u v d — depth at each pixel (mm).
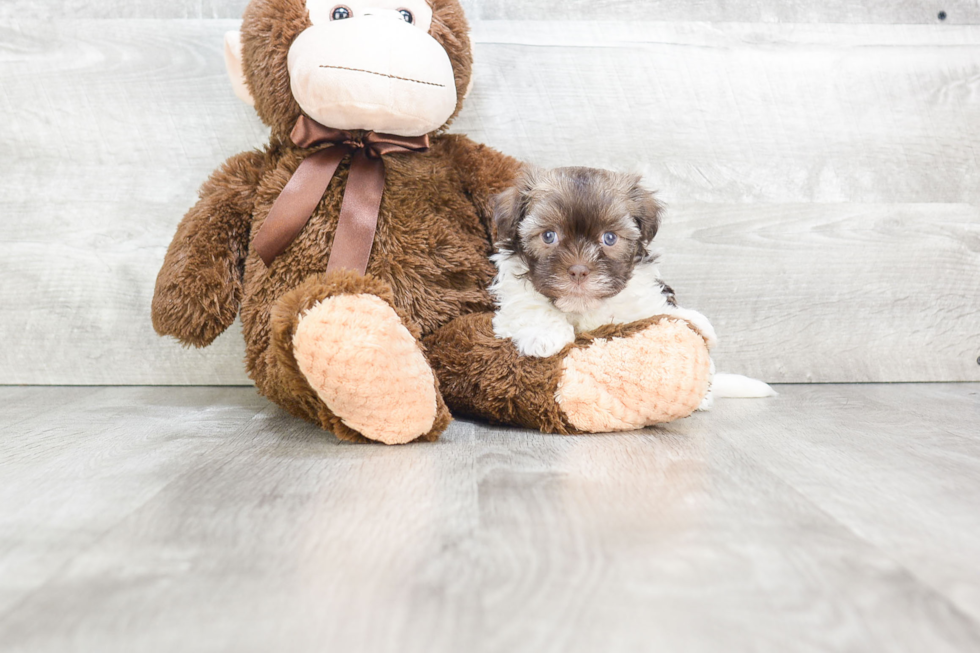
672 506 1168
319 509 1147
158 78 2369
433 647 747
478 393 1742
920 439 1643
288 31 1848
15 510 1140
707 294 2449
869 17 2451
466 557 962
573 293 1659
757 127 2434
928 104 2465
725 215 2439
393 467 1393
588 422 1668
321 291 1508
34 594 859
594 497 1211
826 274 2469
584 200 1703
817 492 1246
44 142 2369
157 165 2389
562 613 816
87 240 2391
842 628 791
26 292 2391
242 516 1113
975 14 2469
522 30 2379
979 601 853
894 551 994
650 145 2418
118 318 2412
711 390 1977
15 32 2340
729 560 958
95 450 1521
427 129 1905
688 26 2410
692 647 751
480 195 2037
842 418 1885
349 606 830
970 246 2498
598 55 2396
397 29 1778
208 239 1890
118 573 915
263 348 1827
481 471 1366
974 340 2516
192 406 2057
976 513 1147
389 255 1855
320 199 1864
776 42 2430
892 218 2473
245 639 761
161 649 743
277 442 1605
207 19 2363
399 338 1519
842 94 2447
